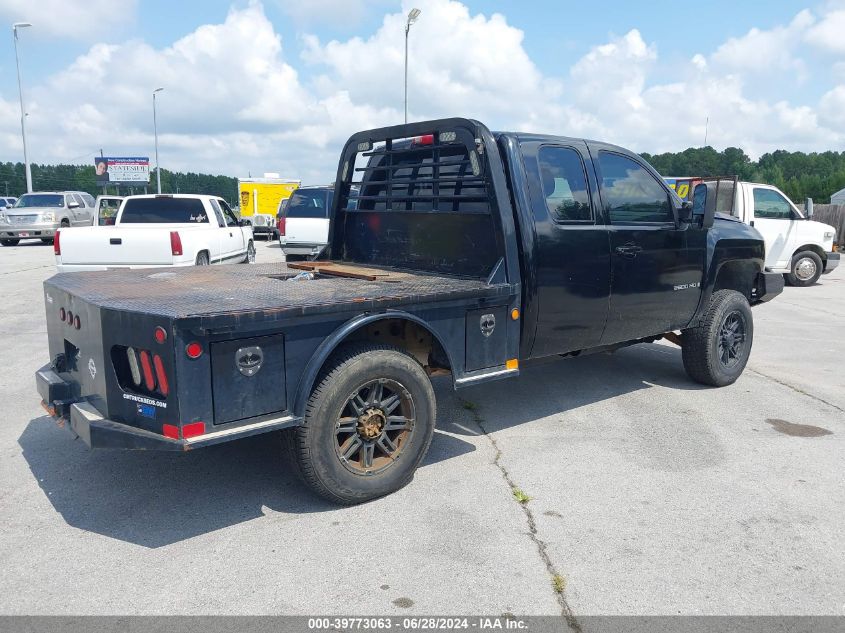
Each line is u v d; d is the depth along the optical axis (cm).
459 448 481
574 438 501
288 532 360
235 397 333
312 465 367
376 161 567
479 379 434
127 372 345
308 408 361
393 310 384
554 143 480
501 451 475
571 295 479
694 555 336
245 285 441
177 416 317
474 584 310
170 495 407
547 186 469
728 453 471
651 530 361
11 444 488
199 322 312
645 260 529
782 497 401
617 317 518
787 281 1421
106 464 454
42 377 414
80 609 293
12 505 393
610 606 294
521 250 451
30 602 298
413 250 524
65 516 380
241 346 332
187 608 293
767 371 701
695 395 611
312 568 324
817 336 889
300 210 1623
